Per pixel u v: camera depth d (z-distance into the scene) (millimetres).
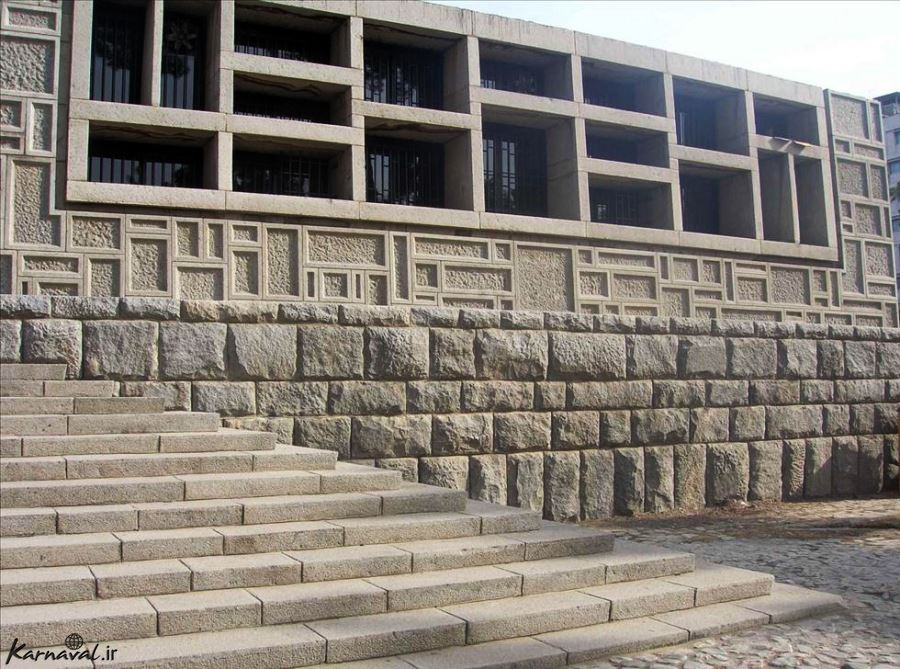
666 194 13594
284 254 10469
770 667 5230
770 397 13234
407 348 10172
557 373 11250
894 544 9789
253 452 7336
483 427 10609
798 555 9055
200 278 10039
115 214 9742
